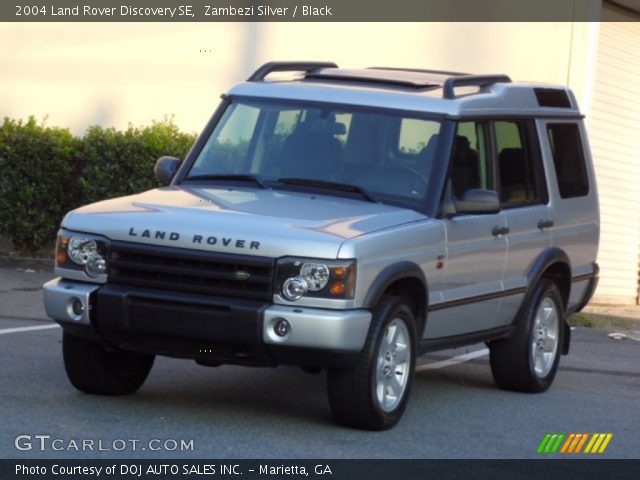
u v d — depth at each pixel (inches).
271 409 336.8
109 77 695.1
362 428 313.4
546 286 397.4
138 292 297.6
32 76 706.2
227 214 305.1
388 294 312.2
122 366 335.6
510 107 382.9
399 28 660.7
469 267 349.7
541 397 392.8
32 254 653.3
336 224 303.0
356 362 298.0
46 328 458.6
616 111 714.2
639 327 601.6
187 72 683.4
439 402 370.3
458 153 346.9
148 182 639.8
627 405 387.5
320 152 344.2
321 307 289.4
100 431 295.4
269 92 361.4
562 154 417.7
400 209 328.5
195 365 401.4
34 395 332.5
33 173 641.0
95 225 306.0
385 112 348.2
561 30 637.9
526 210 384.2
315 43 670.5
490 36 649.0
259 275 291.1
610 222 714.8
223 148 355.6
